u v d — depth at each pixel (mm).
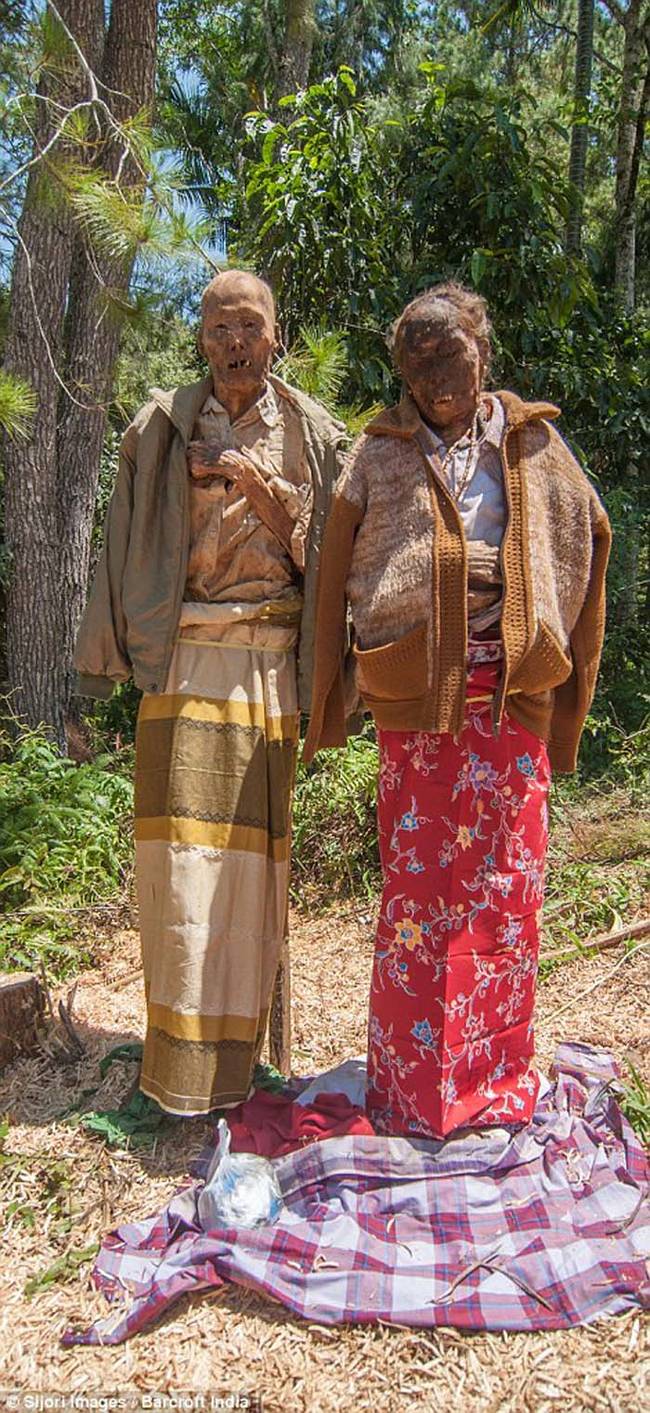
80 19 5602
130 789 5348
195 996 2602
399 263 6734
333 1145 2424
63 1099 2885
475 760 2414
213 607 2643
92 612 2740
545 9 12758
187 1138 2664
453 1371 1984
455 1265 2197
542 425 2436
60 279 6070
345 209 6168
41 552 6355
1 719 6434
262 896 2682
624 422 7520
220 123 13656
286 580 2744
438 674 2309
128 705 7371
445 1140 2473
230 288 2520
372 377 6047
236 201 7730
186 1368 2006
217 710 2646
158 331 5219
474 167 6262
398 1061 2514
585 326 7426
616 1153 2527
